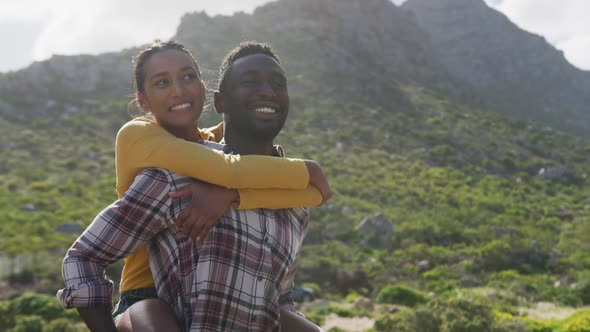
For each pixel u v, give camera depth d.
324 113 67.69
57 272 28.33
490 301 25.77
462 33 122.12
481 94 107.69
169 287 1.99
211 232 1.95
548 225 44.19
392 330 17.70
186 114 2.21
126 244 1.95
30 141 55.50
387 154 60.50
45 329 19.98
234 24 86.75
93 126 61.41
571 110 114.56
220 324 1.91
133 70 2.30
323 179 2.27
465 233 40.44
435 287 31.31
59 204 42.12
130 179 2.06
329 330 22.53
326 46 85.19
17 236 33.81
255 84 2.18
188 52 2.27
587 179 59.91
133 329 1.91
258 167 2.04
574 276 31.86
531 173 60.53
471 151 63.88
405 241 38.81
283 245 2.08
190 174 1.96
